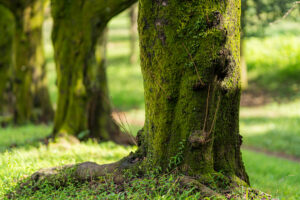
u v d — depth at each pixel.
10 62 14.55
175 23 4.01
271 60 26.59
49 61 31.25
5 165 5.72
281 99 21.55
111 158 6.94
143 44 4.24
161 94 4.16
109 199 3.91
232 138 4.35
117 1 7.94
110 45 35.31
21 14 12.31
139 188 3.96
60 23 8.40
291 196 6.15
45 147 7.62
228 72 4.10
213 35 3.92
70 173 4.70
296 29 30.78
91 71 8.67
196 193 3.69
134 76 26.36
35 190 4.61
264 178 8.01
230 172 4.25
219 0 3.95
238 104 4.34
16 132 10.52
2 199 4.43
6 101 14.53
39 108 12.91
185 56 4.01
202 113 4.02
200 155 4.03
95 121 9.09
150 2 4.11
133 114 19.59
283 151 13.27
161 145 4.20
